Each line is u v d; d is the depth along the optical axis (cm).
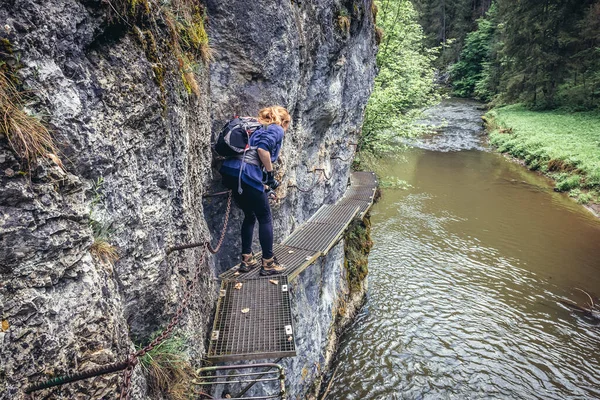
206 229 371
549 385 703
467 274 1057
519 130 2375
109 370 166
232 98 409
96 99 197
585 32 2486
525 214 1430
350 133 865
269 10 414
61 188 171
